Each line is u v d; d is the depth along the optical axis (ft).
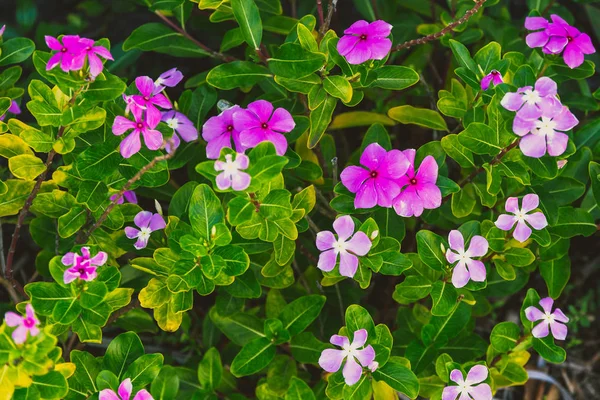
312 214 3.03
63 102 2.57
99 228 2.76
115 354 2.61
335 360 2.55
